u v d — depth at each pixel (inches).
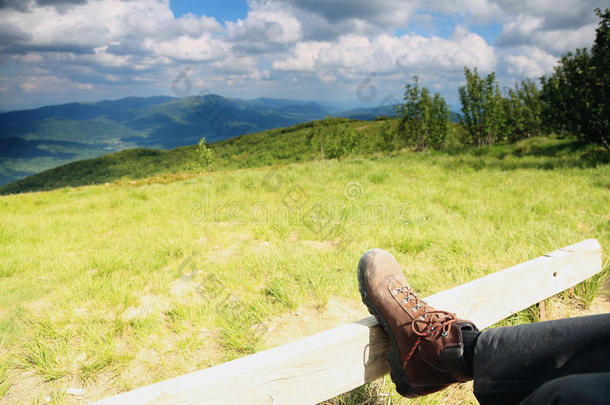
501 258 131.8
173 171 5595.5
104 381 72.2
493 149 701.9
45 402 66.1
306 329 92.4
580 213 195.8
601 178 305.7
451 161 537.0
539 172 371.2
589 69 454.6
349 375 51.0
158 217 231.1
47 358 76.3
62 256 153.3
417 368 46.3
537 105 1210.6
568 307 99.0
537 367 34.0
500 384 36.1
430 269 127.4
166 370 75.6
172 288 118.0
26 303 106.7
